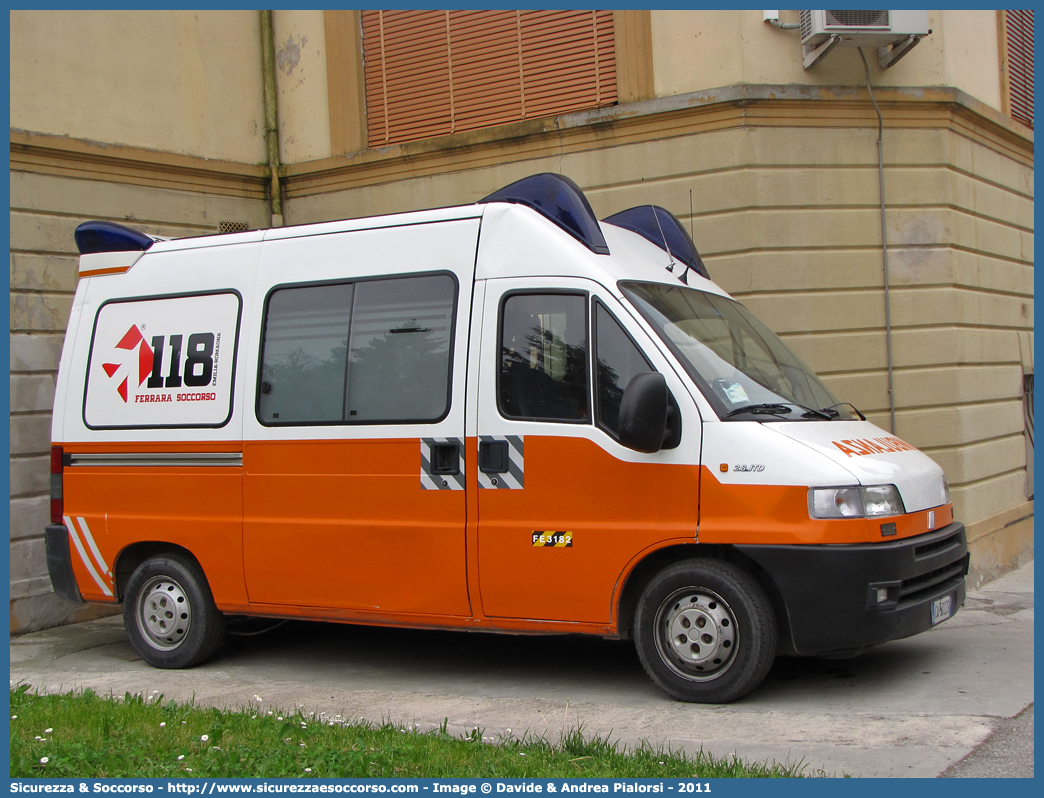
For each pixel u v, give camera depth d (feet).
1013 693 18.06
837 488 17.07
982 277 31.04
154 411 22.90
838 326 28.43
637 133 29.60
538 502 18.85
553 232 19.62
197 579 22.57
